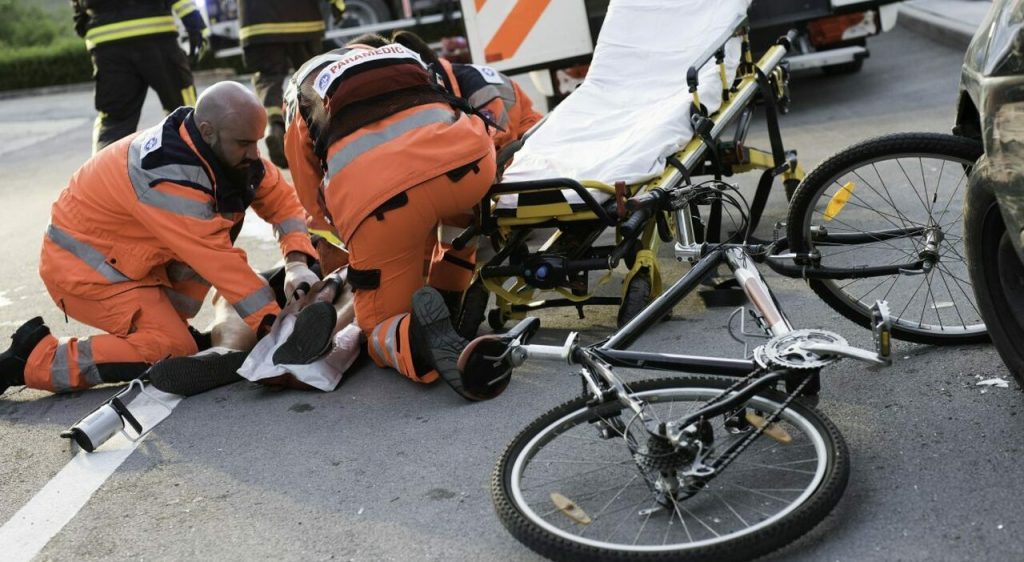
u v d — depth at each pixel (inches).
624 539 106.7
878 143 134.8
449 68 182.2
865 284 164.1
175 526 124.6
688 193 152.4
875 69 367.2
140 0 291.6
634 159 156.4
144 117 486.6
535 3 301.7
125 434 146.9
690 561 96.0
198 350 173.3
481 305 161.5
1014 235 108.7
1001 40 109.7
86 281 162.6
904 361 138.1
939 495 107.3
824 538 103.7
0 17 759.7
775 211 217.8
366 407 149.3
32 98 602.9
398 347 149.3
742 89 182.5
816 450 105.0
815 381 113.0
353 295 169.6
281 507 125.3
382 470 130.3
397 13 462.9
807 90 349.1
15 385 167.0
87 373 163.3
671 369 114.7
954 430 118.9
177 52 299.4
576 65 309.1
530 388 146.9
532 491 114.9
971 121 135.3
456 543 112.3
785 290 170.9
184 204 155.3
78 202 162.1
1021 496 105.0
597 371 110.4
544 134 177.5
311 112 146.2
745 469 115.8
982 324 139.3
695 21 191.6
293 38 316.5
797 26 315.0
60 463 145.6
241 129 153.9
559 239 161.8
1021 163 105.3
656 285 160.9
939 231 137.1
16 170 390.3
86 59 625.3
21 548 125.0
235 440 144.6
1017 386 126.1
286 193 179.8
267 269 228.4
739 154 180.9
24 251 269.0
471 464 128.0
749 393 105.0
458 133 142.9
